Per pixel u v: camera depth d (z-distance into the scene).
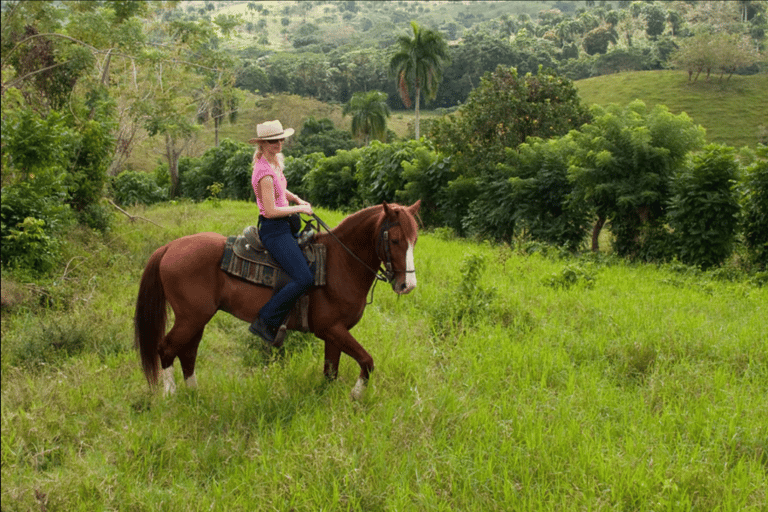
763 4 148.12
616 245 16.30
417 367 6.00
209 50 21.27
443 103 126.44
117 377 6.00
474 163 20.05
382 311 8.30
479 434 4.62
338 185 27.33
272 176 5.13
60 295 8.70
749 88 88.25
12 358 6.41
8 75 15.67
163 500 3.95
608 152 14.86
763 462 4.41
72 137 13.43
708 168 13.88
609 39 141.75
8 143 10.50
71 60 15.85
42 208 10.24
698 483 3.92
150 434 4.80
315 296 5.37
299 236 5.43
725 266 13.88
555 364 6.13
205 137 82.75
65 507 3.89
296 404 5.27
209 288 5.37
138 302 5.53
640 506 3.75
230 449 4.59
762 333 7.07
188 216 18.77
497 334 6.98
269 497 3.94
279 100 94.31
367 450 4.35
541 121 20.48
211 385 5.75
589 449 4.31
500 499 3.90
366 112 68.94
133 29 17.69
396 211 5.03
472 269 8.13
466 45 119.06
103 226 13.74
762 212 13.66
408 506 3.81
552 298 8.86
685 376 5.82
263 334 5.30
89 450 4.62
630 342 6.62
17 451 4.50
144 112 20.48
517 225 17.27
